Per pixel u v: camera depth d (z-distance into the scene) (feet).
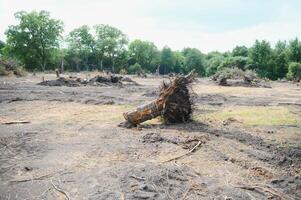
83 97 61.36
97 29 344.28
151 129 34.04
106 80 103.71
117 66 351.67
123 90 81.20
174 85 36.45
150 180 20.07
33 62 264.31
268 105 56.65
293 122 40.24
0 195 18.17
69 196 18.01
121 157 24.44
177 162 23.71
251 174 22.27
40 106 49.11
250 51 283.59
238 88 104.47
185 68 381.81
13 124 35.76
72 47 335.47
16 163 23.08
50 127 34.40
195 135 31.17
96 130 33.32
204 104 55.57
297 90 104.22
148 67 394.52
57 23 264.72
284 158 25.55
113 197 17.92
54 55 266.77
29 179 20.30
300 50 271.08
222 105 55.16
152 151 26.04
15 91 70.13
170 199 17.97
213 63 320.91
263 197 18.95
